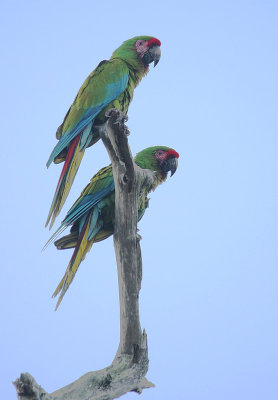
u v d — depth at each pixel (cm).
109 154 957
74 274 1041
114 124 920
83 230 1089
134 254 955
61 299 1007
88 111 1114
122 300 949
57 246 1102
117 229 958
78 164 1072
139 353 934
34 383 759
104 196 1102
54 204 1007
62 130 1122
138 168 1005
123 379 905
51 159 1088
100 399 877
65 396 840
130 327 942
